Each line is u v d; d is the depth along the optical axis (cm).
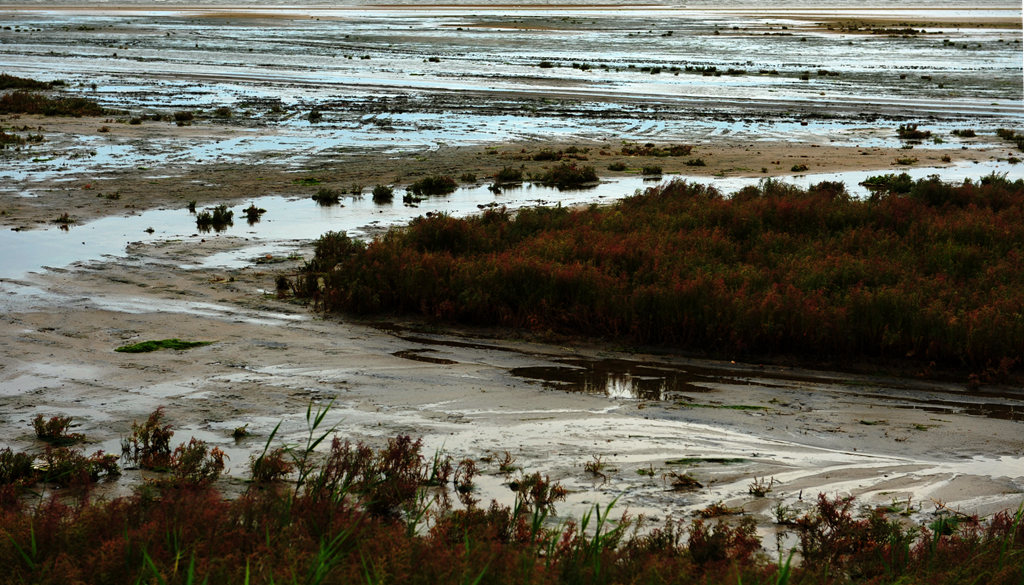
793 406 2192
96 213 4369
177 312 2905
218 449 1812
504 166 5853
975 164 5975
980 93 9581
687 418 2091
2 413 2056
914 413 2156
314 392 2228
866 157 6200
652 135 7138
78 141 6506
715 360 2567
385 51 14062
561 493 1644
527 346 2667
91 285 3189
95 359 2447
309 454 1844
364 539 1263
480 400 2195
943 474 1781
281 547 1202
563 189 5166
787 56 13750
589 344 2692
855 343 2580
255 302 3044
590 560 1265
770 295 2702
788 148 6562
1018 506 1633
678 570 1203
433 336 2748
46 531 1245
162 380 2295
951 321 2511
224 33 17588
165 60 12719
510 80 10550
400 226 4166
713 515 1578
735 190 5059
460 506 1598
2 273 3312
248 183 5219
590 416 2094
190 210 4497
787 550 1454
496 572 1172
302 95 9356
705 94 9488
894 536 1427
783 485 1720
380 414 2086
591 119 7906
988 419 2119
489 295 2880
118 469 1742
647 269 3080
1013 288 2881
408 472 1694
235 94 9406
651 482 1727
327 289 3028
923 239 3625
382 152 6322
